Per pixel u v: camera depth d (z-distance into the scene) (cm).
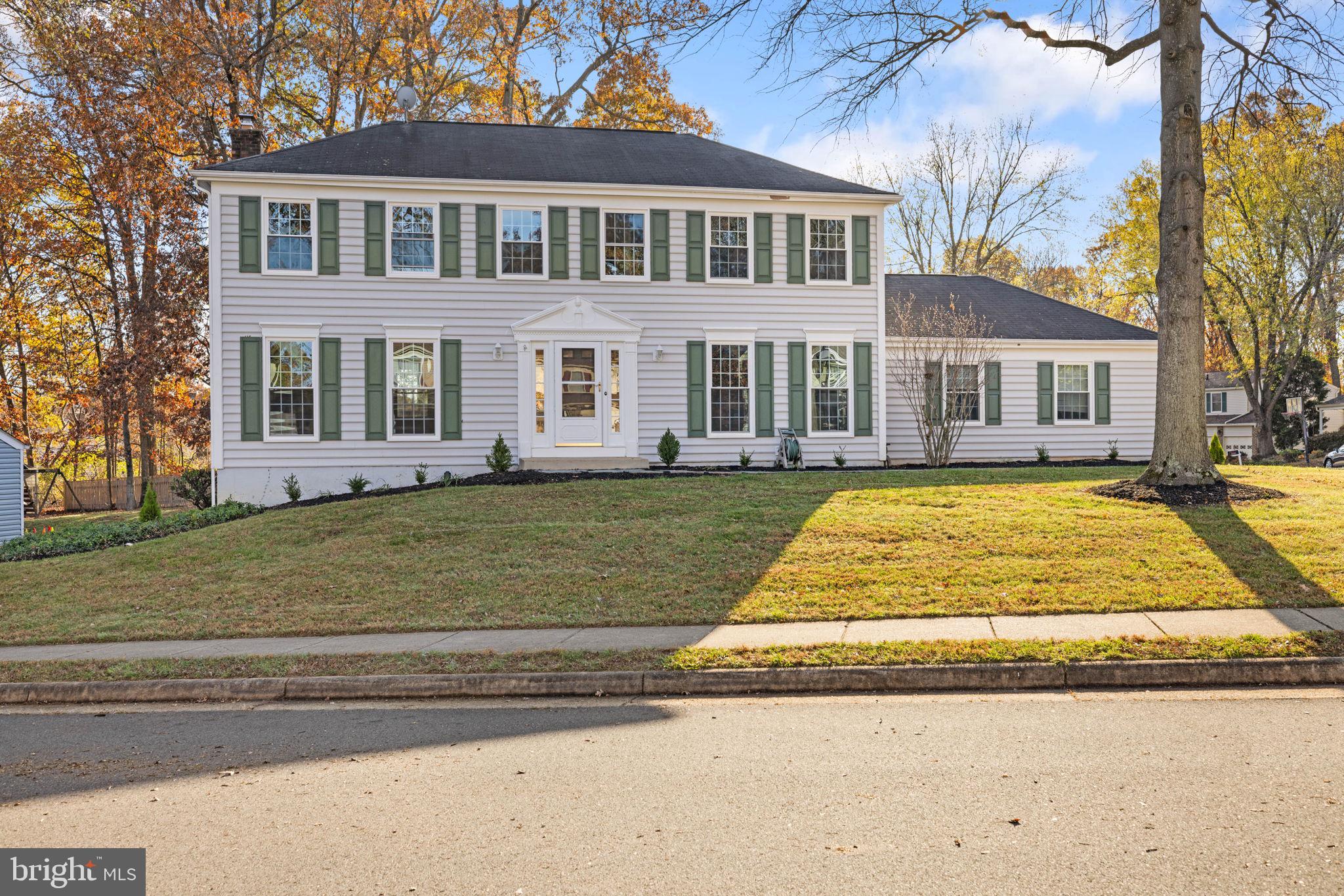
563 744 626
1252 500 1378
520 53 3622
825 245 2298
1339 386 5519
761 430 2261
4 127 3042
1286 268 3638
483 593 1125
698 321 2238
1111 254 4600
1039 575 1057
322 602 1131
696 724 670
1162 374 1476
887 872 408
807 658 795
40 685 825
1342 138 3394
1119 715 659
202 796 539
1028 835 445
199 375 3150
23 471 2120
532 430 2145
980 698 723
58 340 3472
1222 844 429
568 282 2183
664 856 432
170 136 3034
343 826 482
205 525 1820
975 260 4756
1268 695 708
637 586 1120
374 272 2103
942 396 2444
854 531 1291
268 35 3269
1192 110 1433
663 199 2220
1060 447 2631
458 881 411
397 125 2445
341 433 2089
